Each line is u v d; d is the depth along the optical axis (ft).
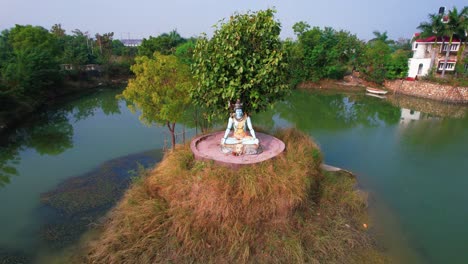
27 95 92.27
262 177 27.78
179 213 27.07
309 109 100.32
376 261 26.89
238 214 26.40
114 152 55.77
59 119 85.40
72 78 135.54
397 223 33.35
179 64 41.42
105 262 25.64
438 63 131.75
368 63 146.00
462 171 49.62
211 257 24.79
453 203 38.96
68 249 29.35
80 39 207.41
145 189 30.86
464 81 114.01
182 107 41.09
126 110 98.37
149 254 25.13
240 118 31.96
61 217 34.86
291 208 27.53
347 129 74.95
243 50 29.60
